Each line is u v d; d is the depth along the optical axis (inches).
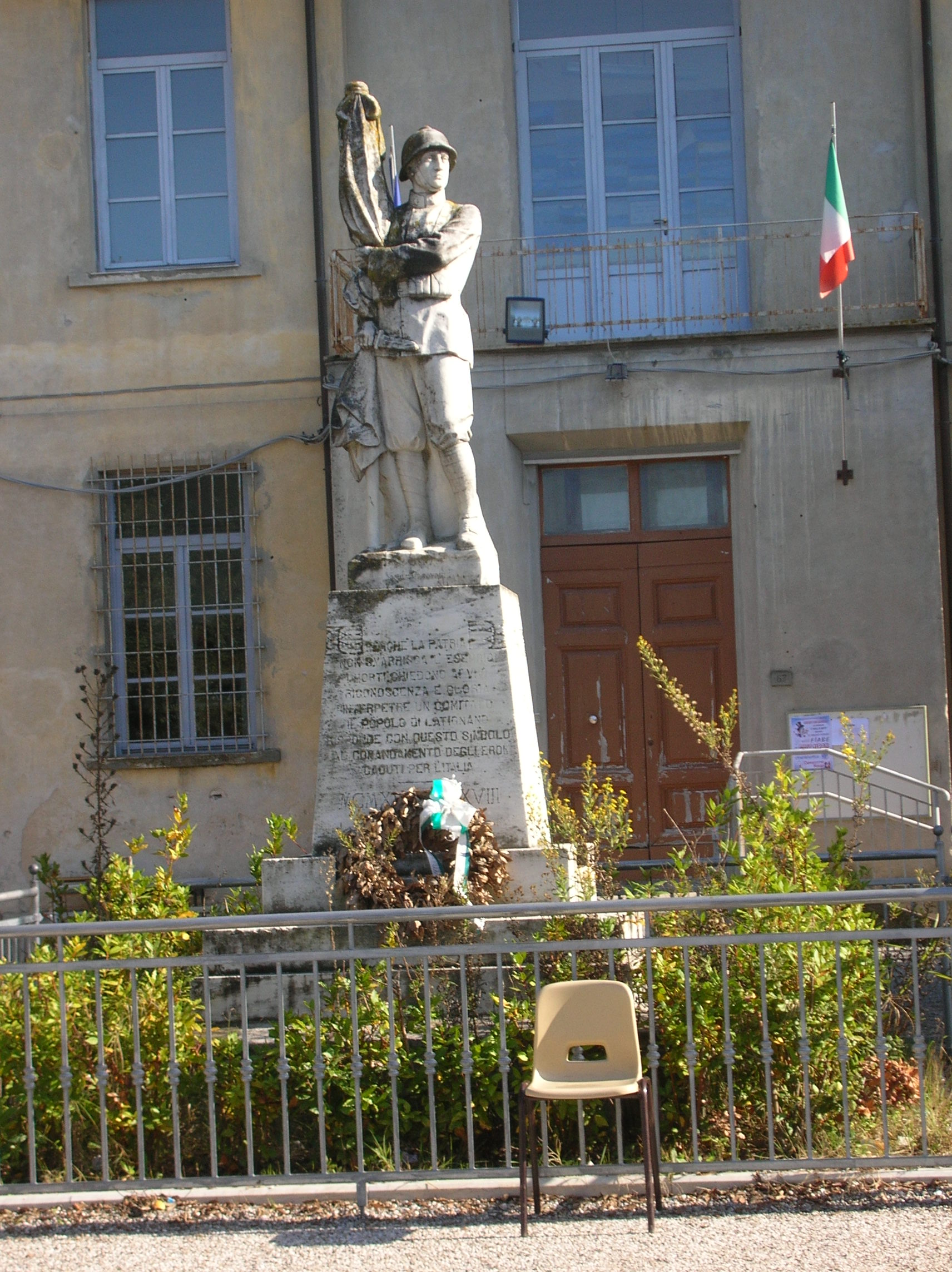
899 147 515.2
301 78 527.5
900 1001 271.7
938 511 493.0
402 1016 243.4
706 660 517.3
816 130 517.3
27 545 520.1
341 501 492.7
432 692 317.4
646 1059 241.1
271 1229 208.2
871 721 491.5
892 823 483.2
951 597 493.4
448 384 330.0
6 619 518.9
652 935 251.0
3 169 530.0
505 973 278.1
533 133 537.3
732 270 529.0
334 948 295.3
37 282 526.6
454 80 527.2
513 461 504.7
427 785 315.3
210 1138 224.7
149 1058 240.4
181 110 538.3
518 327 505.7
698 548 518.9
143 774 510.0
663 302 530.3
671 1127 235.6
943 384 500.1
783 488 495.8
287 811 507.8
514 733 315.6
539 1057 213.6
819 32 518.9
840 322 470.6
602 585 522.0
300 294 522.6
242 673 517.7
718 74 534.6
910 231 506.3
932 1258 189.2
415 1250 198.7
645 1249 195.8
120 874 318.3
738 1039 236.7
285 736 511.2
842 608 494.6
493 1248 198.1
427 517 337.4
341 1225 208.7
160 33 538.9
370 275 334.0
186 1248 202.8
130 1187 218.8
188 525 518.3
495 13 527.2
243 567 518.9
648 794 514.9
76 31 532.7
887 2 516.7
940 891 216.5
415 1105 237.9
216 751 513.7
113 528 522.3
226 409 520.4
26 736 515.2
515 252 504.7
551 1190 214.5
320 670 512.1
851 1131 236.1
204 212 537.3
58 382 523.5
